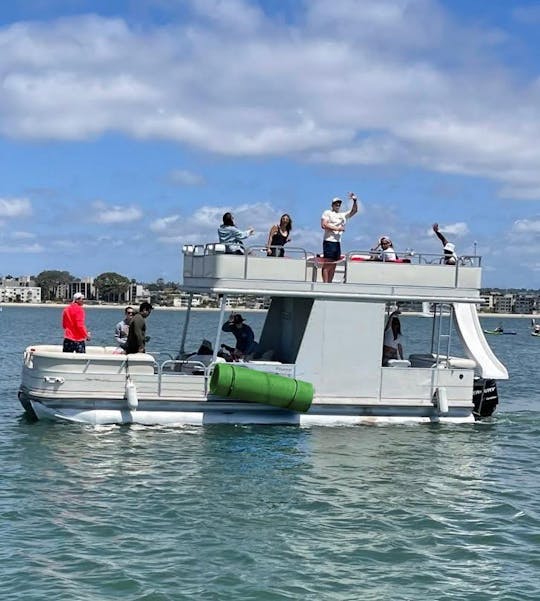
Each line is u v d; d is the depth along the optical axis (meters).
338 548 11.96
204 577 10.71
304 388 19.55
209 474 15.71
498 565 11.53
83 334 20.23
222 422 19.73
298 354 20.19
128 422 19.28
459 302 21.16
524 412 25.55
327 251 20.39
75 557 11.23
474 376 22.47
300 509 13.73
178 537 12.17
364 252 20.66
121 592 10.14
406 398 20.73
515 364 51.34
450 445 19.05
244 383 19.12
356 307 20.48
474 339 23.23
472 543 12.38
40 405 19.36
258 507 13.76
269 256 20.19
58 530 12.31
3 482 14.84
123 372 19.16
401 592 10.49
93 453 16.97
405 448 18.50
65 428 18.97
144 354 19.44
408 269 20.86
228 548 11.79
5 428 19.11
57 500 13.83
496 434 20.75
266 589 10.41
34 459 16.44
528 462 17.86
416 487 15.40
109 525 12.59
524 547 12.30
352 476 15.95
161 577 10.65
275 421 20.03
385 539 12.42
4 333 77.50
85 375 19.03
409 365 21.47
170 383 19.36
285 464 16.61
